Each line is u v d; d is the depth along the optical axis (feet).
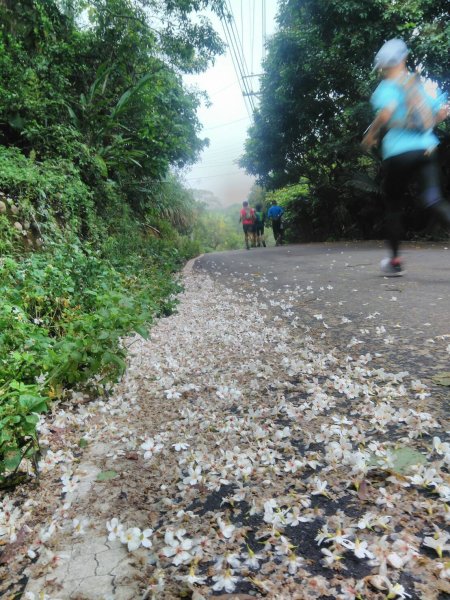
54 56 25.90
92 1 28.89
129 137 30.35
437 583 2.71
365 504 3.56
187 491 4.01
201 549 3.19
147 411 6.09
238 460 4.34
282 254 32.19
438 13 33.96
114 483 4.29
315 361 7.24
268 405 5.82
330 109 47.03
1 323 6.99
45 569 3.19
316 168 54.34
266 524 3.48
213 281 20.92
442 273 14.94
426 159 11.71
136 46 30.73
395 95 11.42
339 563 2.95
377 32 34.71
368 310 10.69
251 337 9.48
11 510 4.01
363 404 5.43
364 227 49.21
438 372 6.18
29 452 4.58
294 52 42.52
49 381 6.18
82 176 23.11
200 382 7.06
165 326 11.50
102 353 6.84
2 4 23.45
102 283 11.16
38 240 15.02
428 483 3.62
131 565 3.16
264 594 2.78
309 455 4.36
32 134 20.65
